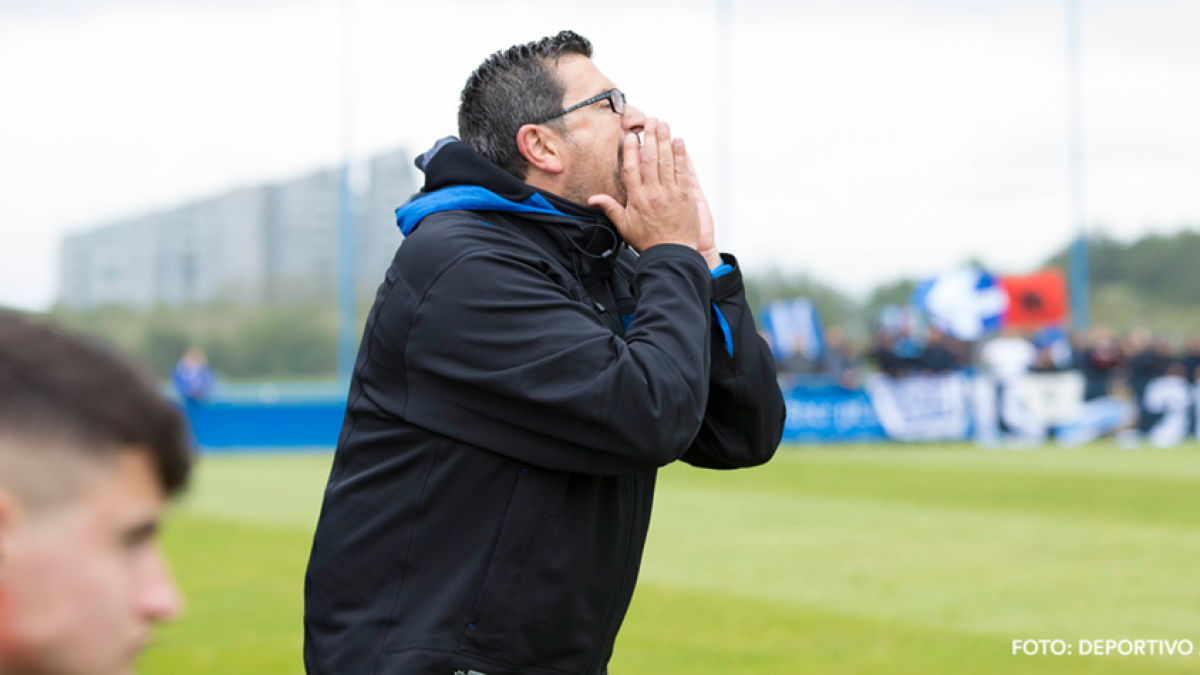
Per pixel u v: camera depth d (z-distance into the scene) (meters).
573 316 1.95
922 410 19.72
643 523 2.18
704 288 2.09
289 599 6.78
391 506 1.99
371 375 2.07
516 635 1.95
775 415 2.30
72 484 0.71
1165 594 7.02
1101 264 22.91
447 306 1.93
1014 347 22.05
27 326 0.73
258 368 21.94
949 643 5.80
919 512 10.73
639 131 2.23
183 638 5.80
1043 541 9.07
